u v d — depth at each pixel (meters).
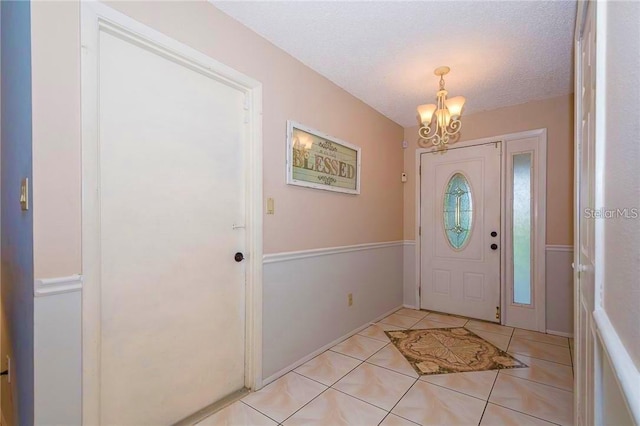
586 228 1.17
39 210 1.17
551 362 2.38
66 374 1.24
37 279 1.16
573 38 2.04
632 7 0.57
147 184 1.55
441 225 3.68
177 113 1.67
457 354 2.52
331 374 2.20
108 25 1.38
